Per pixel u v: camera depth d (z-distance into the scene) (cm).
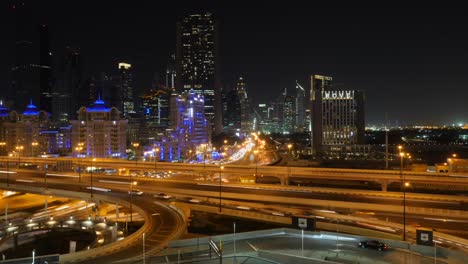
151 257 7288
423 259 6888
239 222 10944
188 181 16475
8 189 16212
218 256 7088
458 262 6744
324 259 6925
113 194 14050
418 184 18512
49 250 11306
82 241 11612
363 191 13575
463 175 16612
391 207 11431
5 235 11444
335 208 12019
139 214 12812
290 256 6725
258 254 7125
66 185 16025
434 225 10131
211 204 12250
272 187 14788
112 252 8075
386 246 7588
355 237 8038
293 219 8656
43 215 14962
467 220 10506
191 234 9688
